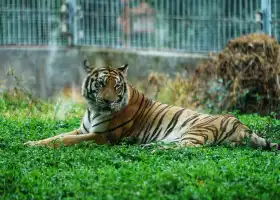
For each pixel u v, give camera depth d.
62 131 13.84
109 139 12.65
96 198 8.38
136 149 11.33
